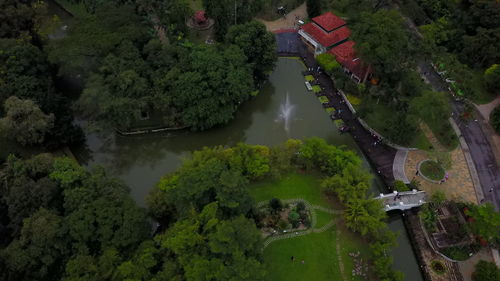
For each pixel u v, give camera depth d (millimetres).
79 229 64500
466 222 80000
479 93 109500
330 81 114312
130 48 98250
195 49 101062
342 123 102812
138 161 97438
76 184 73875
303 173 89062
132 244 67125
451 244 77312
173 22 113938
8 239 69938
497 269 70188
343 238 77938
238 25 105938
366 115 100375
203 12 130250
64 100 96312
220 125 102750
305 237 77750
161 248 66375
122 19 104688
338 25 120062
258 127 103438
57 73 106500
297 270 72938
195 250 62594
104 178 74562
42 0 140125
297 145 88000
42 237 63062
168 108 97438
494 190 87500
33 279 63781
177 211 74312
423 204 83438
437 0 131250
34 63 98125
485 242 77438
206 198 69750
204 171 70625
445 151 95375
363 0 131125
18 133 85062
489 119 102750
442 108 88875
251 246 61281
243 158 84125
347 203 77312
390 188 87688
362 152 96875
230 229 61125
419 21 129375
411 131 91438
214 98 95000
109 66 93375
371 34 97562
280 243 76625
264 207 82000
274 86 113812
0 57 95000
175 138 100812
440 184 88625
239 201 68625
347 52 114000
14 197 69250
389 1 132875
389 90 100312
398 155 94875
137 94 92375
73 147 97500
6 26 106000
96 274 60656
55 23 118562
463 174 90750
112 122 93375
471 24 119688
